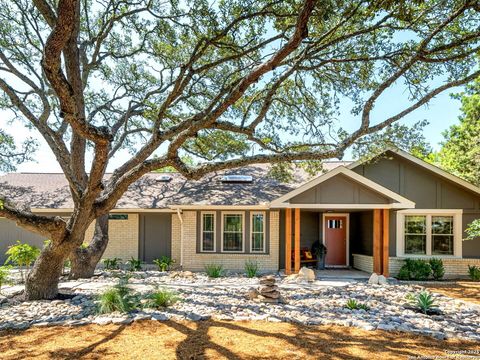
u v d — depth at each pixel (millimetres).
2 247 17625
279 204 12859
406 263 13758
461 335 6281
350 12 7020
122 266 15984
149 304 7934
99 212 8953
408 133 9586
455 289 11273
